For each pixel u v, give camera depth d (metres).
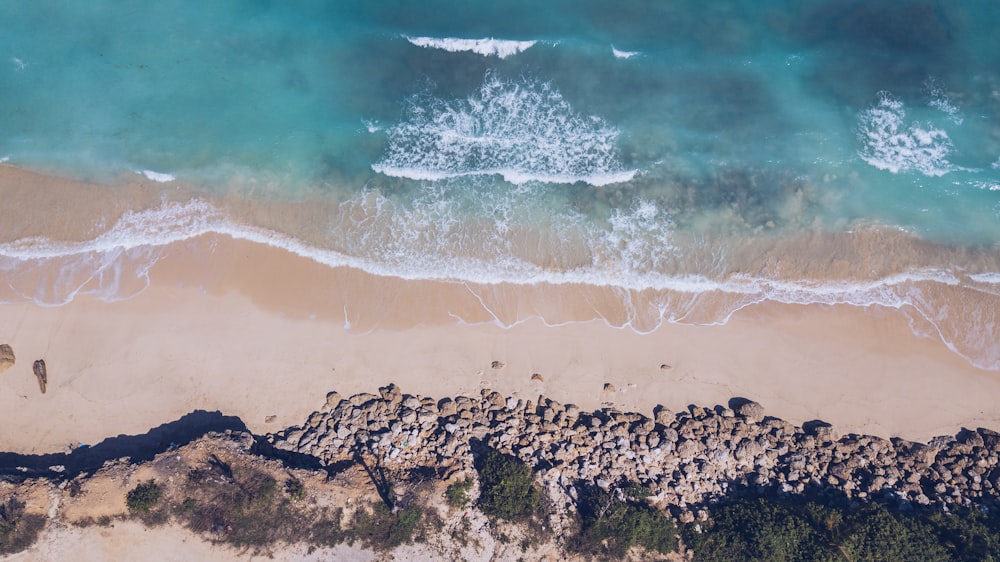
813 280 45.09
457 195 46.44
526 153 47.59
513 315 43.94
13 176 46.38
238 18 51.41
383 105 48.97
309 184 46.69
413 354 43.16
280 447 40.78
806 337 44.03
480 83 49.56
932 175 47.81
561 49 50.53
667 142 48.25
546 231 45.75
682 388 43.00
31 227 45.19
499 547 37.56
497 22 51.47
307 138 48.00
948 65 50.78
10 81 49.03
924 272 45.28
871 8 52.56
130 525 37.09
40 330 43.03
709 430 41.97
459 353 43.25
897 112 49.25
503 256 45.16
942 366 43.69
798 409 42.88
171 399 42.12
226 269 44.53
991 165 48.12
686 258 45.44
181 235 45.19
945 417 42.78
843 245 45.78
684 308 44.44
